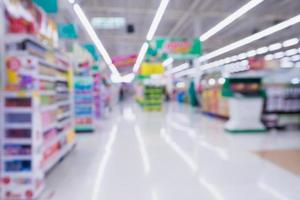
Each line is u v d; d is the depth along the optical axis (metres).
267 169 4.14
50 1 4.31
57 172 4.04
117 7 10.52
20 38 3.09
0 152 2.97
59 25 7.34
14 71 3.04
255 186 3.44
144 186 3.46
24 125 2.96
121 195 3.17
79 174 3.94
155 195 3.17
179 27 13.63
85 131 7.82
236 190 3.31
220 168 4.21
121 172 4.04
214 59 21.77
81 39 14.27
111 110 15.77
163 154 5.11
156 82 15.49
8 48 3.09
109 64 15.95
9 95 2.93
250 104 7.53
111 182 3.61
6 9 3.15
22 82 3.03
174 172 4.02
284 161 4.57
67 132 5.03
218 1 9.75
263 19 11.73
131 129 8.31
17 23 3.22
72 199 3.06
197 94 16.16
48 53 3.95
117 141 6.40
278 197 3.10
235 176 3.83
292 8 10.50
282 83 7.89
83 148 5.67
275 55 18.59
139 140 6.51
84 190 3.32
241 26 13.02
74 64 7.74
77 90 7.76
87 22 7.01
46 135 3.72
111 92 18.91
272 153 5.14
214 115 11.42
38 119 3.11
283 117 7.91
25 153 2.97
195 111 14.59
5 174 2.97
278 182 3.58
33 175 2.98
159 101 15.43
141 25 13.41
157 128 8.48
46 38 4.09
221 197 3.10
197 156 4.95
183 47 10.05
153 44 9.97
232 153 5.16
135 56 15.61
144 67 14.98
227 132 7.64
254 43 16.34
